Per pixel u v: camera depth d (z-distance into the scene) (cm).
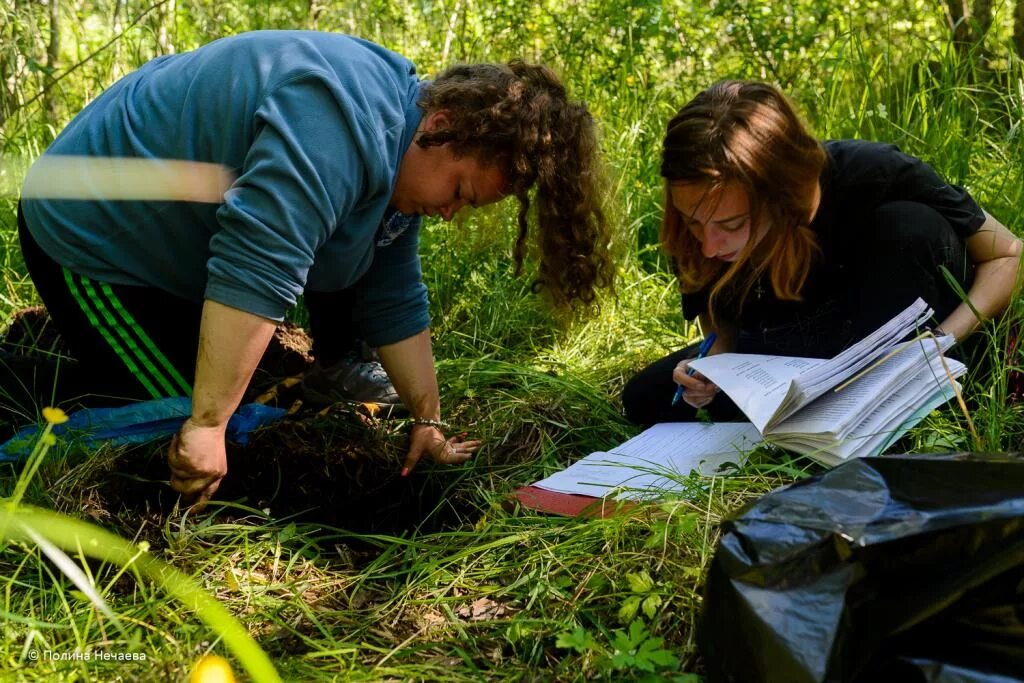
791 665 116
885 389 179
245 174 166
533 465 217
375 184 174
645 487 178
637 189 328
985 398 201
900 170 201
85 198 189
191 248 193
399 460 219
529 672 146
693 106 176
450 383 248
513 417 235
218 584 167
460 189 182
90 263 195
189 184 176
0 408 217
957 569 120
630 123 355
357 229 183
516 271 192
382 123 172
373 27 424
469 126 173
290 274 168
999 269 205
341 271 192
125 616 149
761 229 178
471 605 166
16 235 288
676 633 147
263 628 158
